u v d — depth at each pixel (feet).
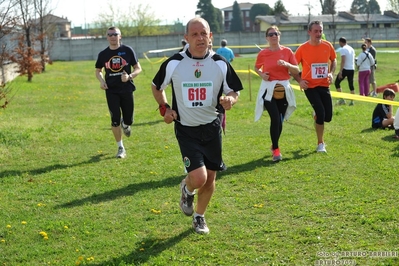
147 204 19.47
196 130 15.72
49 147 30.86
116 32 27.30
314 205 18.57
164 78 15.57
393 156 25.34
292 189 20.68
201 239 15.96
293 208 18.35
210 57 15.56
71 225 17.58
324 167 23.85
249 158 26.43
